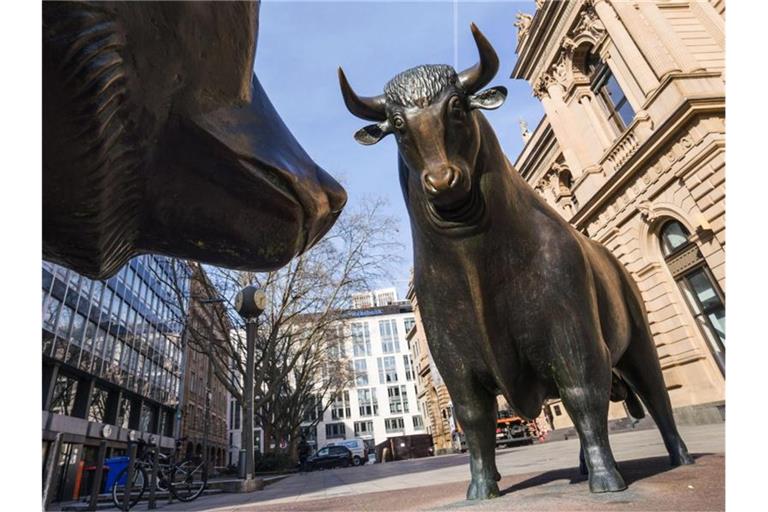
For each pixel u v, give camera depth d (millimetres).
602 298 2123
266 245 1056
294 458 25172
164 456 8109
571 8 15938
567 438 19078
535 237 1808
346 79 1728
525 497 1826
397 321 79125
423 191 1683
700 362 11938
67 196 728
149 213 908
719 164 10750
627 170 13367
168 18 659
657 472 2148
